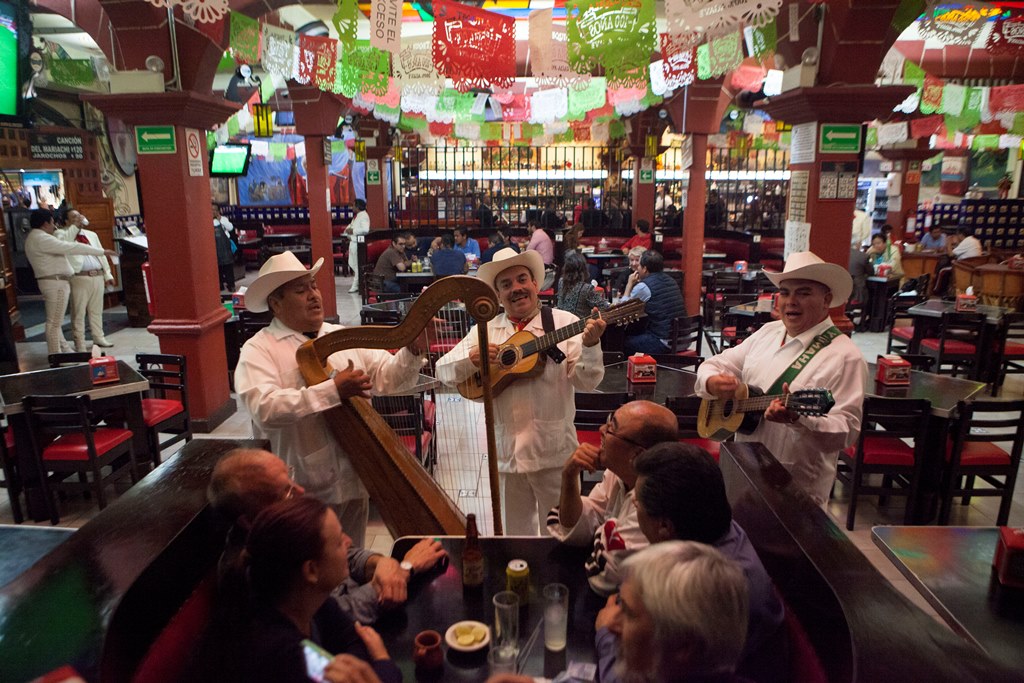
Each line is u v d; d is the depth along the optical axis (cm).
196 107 500
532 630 162
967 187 1748
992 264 962
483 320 217
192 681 160
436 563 185
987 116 867
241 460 168
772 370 269
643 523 147
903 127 1128
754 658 142
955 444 371
